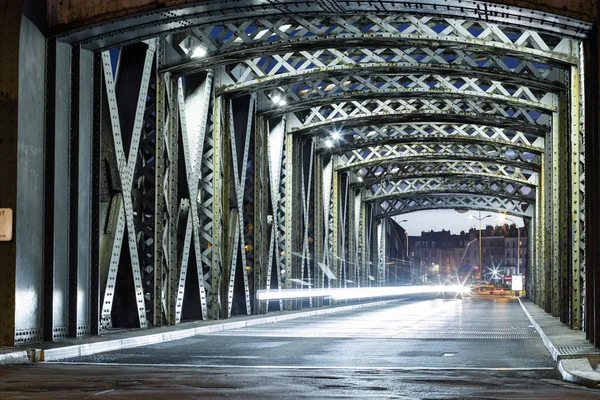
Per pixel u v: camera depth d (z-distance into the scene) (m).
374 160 43.03
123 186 19.44
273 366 13.60
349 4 17.22
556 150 27.88
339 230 44.53
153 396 8.87
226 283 26.77
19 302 15.56
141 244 22.00
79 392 9.20
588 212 16.47
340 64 25.08
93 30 16.97
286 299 35.25
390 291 70.50
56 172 16.77
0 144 15.53
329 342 19.22
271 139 32.81
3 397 8.62
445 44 22.12
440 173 48.06
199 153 24.48
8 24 15.76
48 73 16.84
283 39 22.00
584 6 15.91
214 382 10.62
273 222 32.00
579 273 21.08
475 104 31.41
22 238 15.68
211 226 25.98
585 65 16.66
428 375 12.09
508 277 175.00
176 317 22.98
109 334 18.39
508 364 14.18
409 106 32.03
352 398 9.00
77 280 17.28
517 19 16.73
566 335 19.11
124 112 20.39
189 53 21.81
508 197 54.03
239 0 16.73
